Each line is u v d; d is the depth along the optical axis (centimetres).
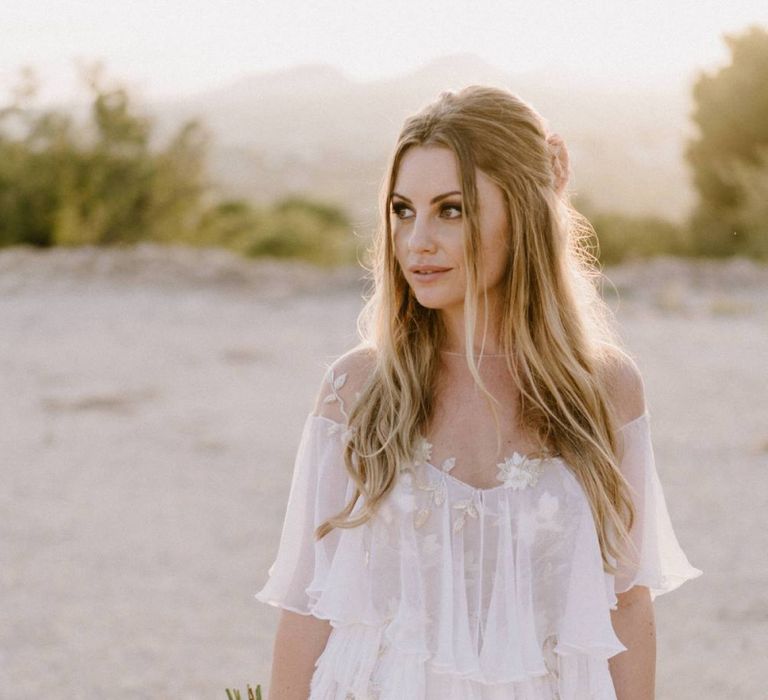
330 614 211
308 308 1565
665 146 9388
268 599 224
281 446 920
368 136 11900
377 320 226
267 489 809
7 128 2078
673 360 1217
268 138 12175
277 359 1259
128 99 2094
